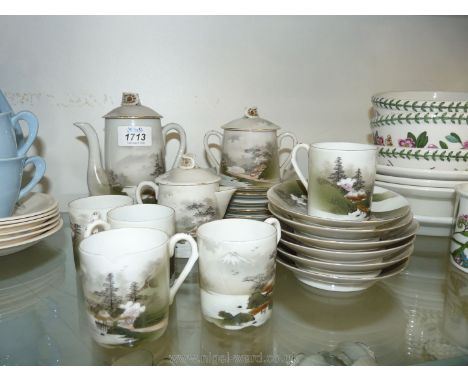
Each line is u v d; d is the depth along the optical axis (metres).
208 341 0.55
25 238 0.66
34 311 0.63
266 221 0.57
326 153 0.58
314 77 0.97
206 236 0.51
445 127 0.72
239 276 0.50
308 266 0.61
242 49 0.93
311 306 0.64
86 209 0.62
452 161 0.71
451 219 0.73
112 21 0.87
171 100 0.93
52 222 0.71
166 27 0.89
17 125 0.76
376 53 0.99
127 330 0.48
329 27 0.95
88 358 0.52
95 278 0.46
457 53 1.03
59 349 0.54
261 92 0.96
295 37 0.94
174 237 0.53
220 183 0.80
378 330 0.59
